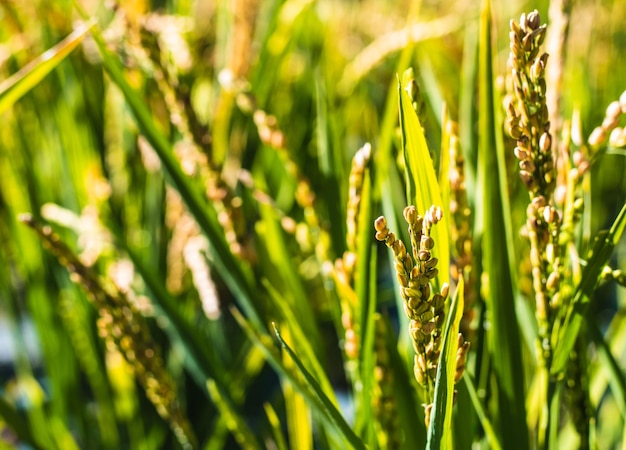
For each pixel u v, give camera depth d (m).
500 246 0.82
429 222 0.70
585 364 0.84
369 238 0.86
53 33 1.36
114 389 1.38
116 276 1.14
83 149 1.38
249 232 1.38
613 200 1.70
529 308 0.91
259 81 1.33
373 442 0.87
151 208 1.38
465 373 0.81
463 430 0.82
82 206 1.34
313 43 1.79
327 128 0.99
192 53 1.36
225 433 1.23
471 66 0.99
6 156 1.41
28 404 1.37
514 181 0.84
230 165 1.37
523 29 0.74
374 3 2.15
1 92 0.90
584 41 1.74
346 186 1.17
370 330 0.85
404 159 0.75
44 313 1.37
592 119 1.45
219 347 1.46
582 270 0.79
